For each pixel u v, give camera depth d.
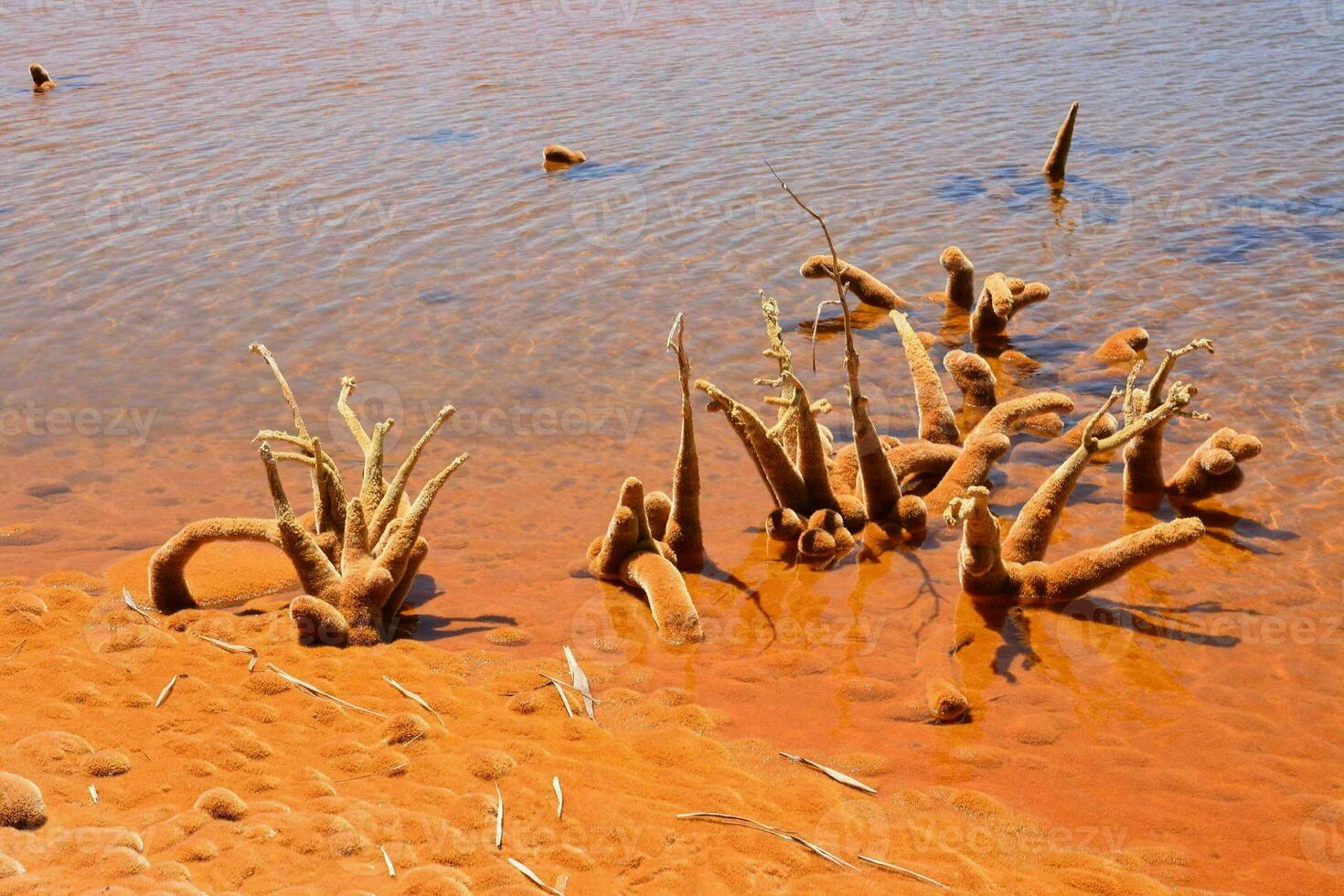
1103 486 8.65
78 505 8.70
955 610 6.96
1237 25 25.92
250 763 4.88
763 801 4.88
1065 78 22.20
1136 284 12.85
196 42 28.58
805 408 7.79
